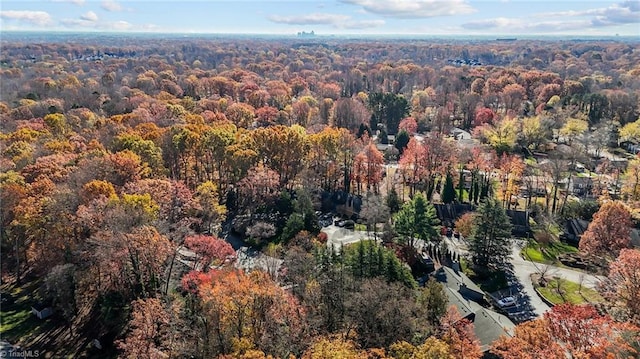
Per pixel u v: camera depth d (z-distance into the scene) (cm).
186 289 6031
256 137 11244
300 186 11288
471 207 10569
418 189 11788
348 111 16388
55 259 7144
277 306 5234
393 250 7975
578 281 8119
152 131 11294
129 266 6325
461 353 5031
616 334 4469
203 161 11612
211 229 9300
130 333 5616
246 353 4362
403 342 4681
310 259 6975
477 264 8669
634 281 5962
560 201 11194
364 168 11388
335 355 4366
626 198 10506
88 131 12456
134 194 7650
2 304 7056
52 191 7638
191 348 5091
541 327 4734
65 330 6431
